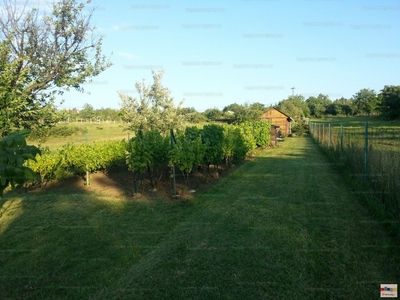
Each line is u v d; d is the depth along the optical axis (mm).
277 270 4227
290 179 10805
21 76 8219
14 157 1770
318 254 4664
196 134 11023
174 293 3754
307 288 3770
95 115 42094
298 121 42844
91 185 10320
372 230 5582
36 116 8883
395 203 5684
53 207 7648
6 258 4832
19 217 6875
